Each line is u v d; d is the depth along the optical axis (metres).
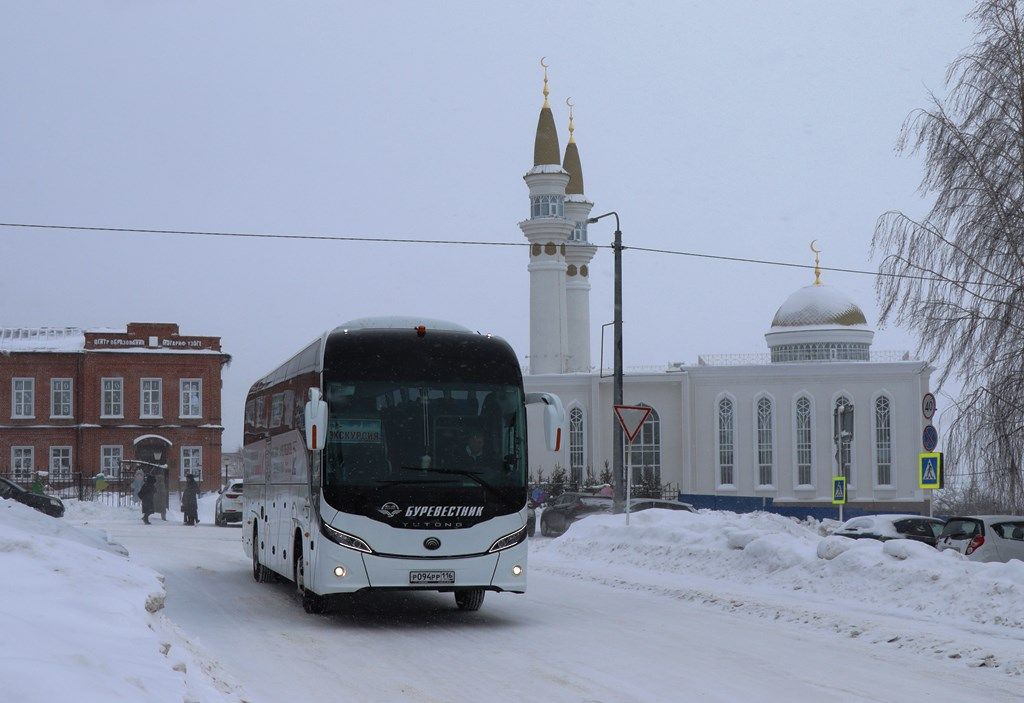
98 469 71.75
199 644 12.52
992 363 22.22
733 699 9.50
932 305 22.91
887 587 16.30
